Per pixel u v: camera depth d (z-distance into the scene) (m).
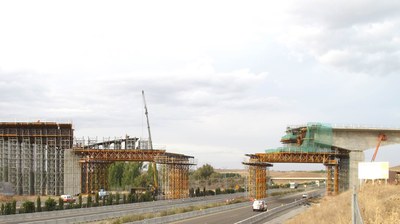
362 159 118.81
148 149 130.88
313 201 131.00
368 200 52.97
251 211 93.31
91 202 94.69
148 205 106.62
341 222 47.03
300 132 128.88
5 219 65.56
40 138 133.75
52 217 72.75
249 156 137.62
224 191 178.00
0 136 131.75
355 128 119.19
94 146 136.25
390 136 118.75
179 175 138.50
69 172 131.00
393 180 93.50
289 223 62.94
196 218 74.69
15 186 128.12
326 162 122.88
